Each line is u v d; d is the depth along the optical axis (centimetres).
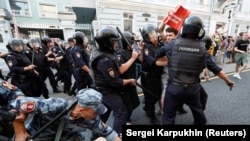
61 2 1434
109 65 157
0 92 110
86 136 197
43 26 1386
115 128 170
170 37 215
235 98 334
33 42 353
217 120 246
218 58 716
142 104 321
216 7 1361
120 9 957
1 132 103
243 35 473
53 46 491
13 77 260
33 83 284
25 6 1325
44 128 103
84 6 1195
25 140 103
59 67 405
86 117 106
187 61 157
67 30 1027
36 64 336
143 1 1012
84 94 102
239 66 491
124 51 211
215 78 487
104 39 156
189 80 161
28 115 104
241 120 247
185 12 203
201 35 160
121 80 166
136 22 1024
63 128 109
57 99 110
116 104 173
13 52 262
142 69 246
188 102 178
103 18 927
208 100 325
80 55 304
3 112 100
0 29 941
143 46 231
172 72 167
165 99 182
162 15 1104
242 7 1567
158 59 202
